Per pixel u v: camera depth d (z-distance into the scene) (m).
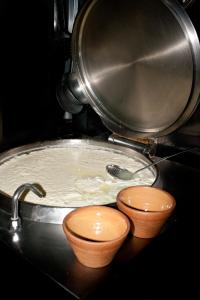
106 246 0.44
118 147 0.85
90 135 0.97
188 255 0.62
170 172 0.78
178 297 0.59
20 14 0.78
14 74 0.81
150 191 0.57
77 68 0.76
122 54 0.67
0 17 0.74
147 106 0.67
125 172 0.75
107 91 0.75
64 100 0.84
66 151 0.85
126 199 0.56
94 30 0.70
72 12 0.85
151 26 0.59
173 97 0.60
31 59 0.84
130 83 0.69
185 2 0.55
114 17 0.64
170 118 0.63
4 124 0.83
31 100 0.88
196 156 0.81
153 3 0.56
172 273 0.61
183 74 0.56
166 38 0.57
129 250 0.52
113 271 0.47
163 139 0.85
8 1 0.74
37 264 0.48
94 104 0.78
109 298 0.49
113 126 0.77
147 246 0.53
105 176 0.74
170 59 0.58
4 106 0.82
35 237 0.53
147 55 0.62
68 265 0.48
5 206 0.58
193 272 0.62
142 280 0.57
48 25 0.85
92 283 0.45
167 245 0.60
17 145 0.88
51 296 0.48
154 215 0.50
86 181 0.70
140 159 0.81
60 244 0.52
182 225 0.61
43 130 0.93
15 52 0.80
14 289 0.55
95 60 0.73
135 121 0.73
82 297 0.43
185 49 0.54
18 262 0.51
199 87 0.55
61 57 0.90
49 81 0.91
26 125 0.89
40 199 0.62
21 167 0.75
